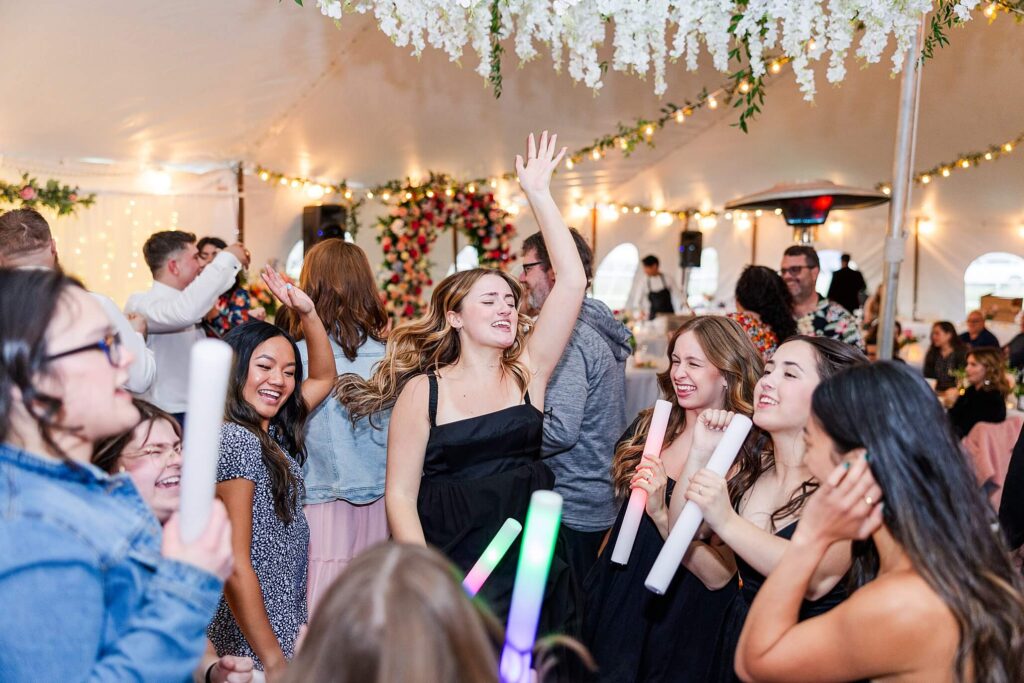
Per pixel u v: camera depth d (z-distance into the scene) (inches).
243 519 65.4
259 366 75.7
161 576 35.7
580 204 400.2
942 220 446.6
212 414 34.4
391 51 194.7
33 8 146.4
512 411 76.3
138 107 197.0
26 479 36.5
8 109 185.6
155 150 231.1
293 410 83.9
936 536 44.7
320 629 29.0
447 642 28.3
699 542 71.7
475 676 28.7
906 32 105.4
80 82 177.2
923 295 461.1
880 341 140.0
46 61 165.5
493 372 78.1
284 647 70.0
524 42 112.3
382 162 273.0
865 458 46.6
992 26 195.0
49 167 225.3
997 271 462.0
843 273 288.5
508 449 75.8
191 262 141.6
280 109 219.0
